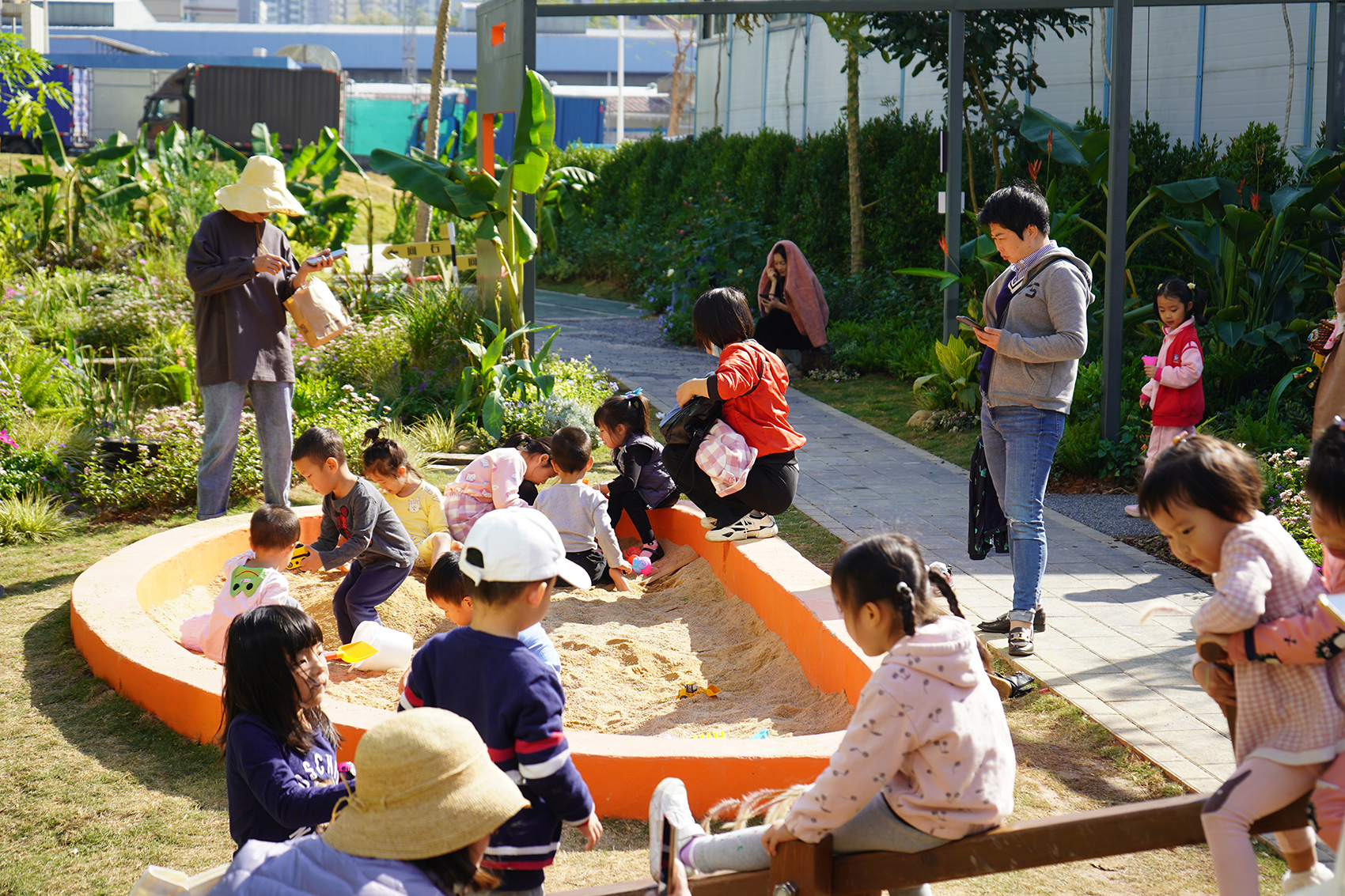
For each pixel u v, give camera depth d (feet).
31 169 54.75
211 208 54.49
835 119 65.92
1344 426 8.05
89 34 213.87
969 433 33.17
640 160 84.89
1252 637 7.61
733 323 18.78
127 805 12.45
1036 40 51.88
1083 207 44.42
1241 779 7.53
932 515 24.91
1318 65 41.42
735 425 18.88
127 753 13.64
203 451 23.11
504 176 31.35
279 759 9.07
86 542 22.97
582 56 217.15
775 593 17.38
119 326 37.93
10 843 11.76
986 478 17.92
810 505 25.59
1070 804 12.44
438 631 18.63
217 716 13.64
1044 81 48.03
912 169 53.31
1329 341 22.39
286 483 23.72
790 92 70.79
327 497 17.15
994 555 21.88
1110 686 15.51
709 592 20.16
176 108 100.37
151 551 19.42
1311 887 7.13
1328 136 36.14
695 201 72.38
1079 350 15.99
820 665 15.37
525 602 8.85
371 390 33.22
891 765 7.66
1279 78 42.93
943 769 7.75
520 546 8.71
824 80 66.95
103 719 14.49
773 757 11.99
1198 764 13.16
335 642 18.15
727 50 79.10
